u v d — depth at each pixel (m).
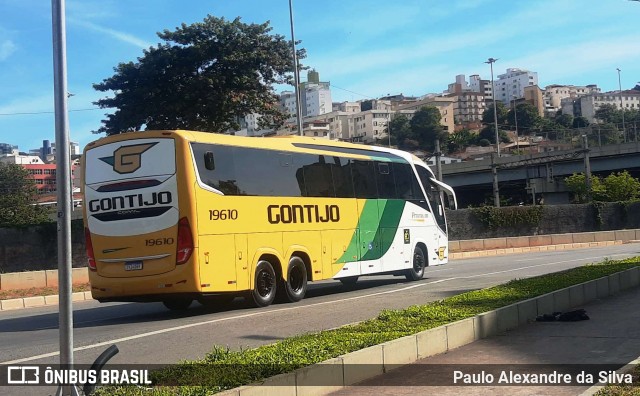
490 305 10.49
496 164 58.62
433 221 20.83
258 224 13.98
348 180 17.11
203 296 12.98
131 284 12.59
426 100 147.75
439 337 8.52
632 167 64.94
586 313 11.41
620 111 130.00
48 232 26.80
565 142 87.38
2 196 48.22
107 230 12.90
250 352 7.55
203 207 12.66
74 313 15.19
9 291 21.22
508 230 43.06
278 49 31.47
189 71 29.89
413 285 18.08
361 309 13.09
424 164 21.16
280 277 14.57
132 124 29.56
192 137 12.79
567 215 45.97
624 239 44.03
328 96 156.25
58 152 5.09
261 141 14.56
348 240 16.75
